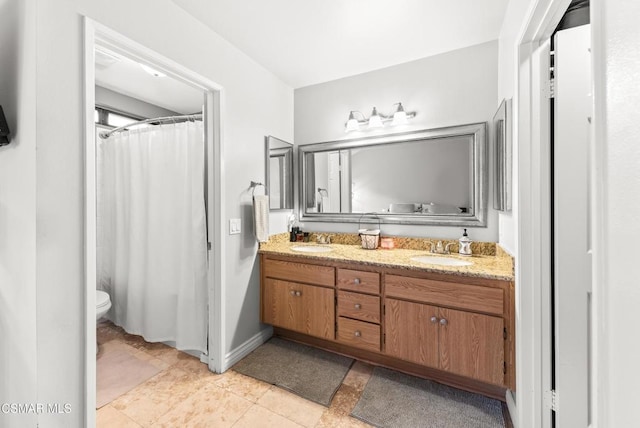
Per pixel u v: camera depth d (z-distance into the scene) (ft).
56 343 3.73
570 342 4.09
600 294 1.85
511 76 5.12
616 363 1.71
